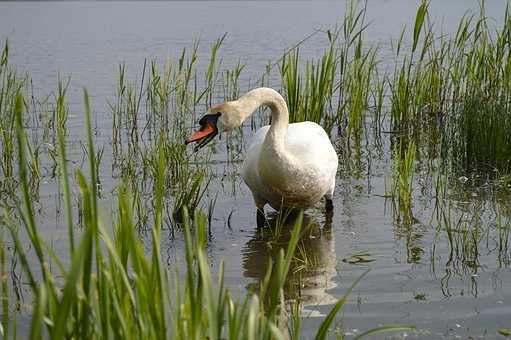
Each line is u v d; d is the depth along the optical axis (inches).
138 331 215.6
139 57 1006.4
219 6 1497.3
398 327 232.4
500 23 1023.6
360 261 389.7
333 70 674.8
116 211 468.1
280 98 416.5
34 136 664.4
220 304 211.8
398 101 674.8
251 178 442.6
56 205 491.5
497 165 539.2
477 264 375.6
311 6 1393.9
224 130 414.0
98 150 627.2
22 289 364.8
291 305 338.6
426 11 635.5
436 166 553.3
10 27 1341.0
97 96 809.5
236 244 422.3
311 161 425.1
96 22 1370.6
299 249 411.8
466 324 311.4
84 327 198.8
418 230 428.8
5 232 439.5
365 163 578.2
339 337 302.8
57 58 1015.6
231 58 976.3
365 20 1179.9
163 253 408.5
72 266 168.4
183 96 674.2
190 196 463.2
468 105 590.9
